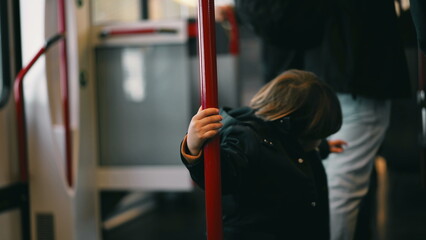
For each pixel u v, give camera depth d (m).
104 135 3.81
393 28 2.13
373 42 2.10
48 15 3.14
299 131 1.72
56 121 3.21
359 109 2.16
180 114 3.78
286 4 2.16
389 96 2.12
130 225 4.25
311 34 2.23
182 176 3.74
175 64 3.77
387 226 4.02
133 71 3.80
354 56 2.08
